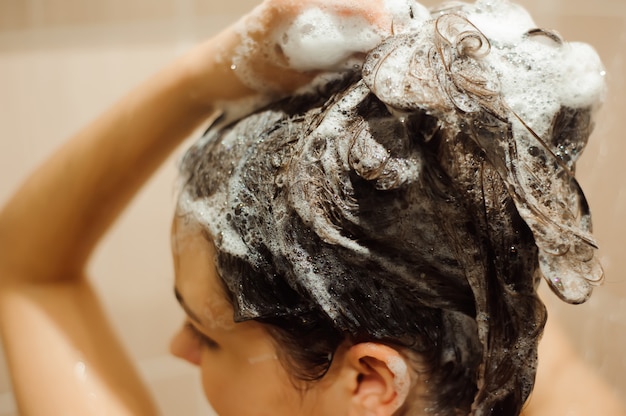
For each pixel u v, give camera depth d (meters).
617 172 0.64
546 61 0.41
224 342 0.49
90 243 0.60
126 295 0.83
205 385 0.53
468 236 0.40
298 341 0.45
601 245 0.64
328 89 0.45
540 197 0.38
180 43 0.77
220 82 0.49
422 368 0.45
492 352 0.43
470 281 0.41
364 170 0.39
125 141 0.54
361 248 0.42
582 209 0.42
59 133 0.75
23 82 0.72
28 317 0.57
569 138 0.42
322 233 0.41
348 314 0.43
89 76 0.75
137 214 0.81
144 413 0.57
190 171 0.51
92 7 0.73
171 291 0.85
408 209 0.40
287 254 0.43
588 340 0.64
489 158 0.38
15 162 0.74
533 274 0.41
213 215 0.46
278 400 0.48
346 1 0.43
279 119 0.46
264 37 0.45
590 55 0.42
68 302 0.59
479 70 0.38
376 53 0.40
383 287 0.43
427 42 0.39
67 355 0.56
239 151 0.46
